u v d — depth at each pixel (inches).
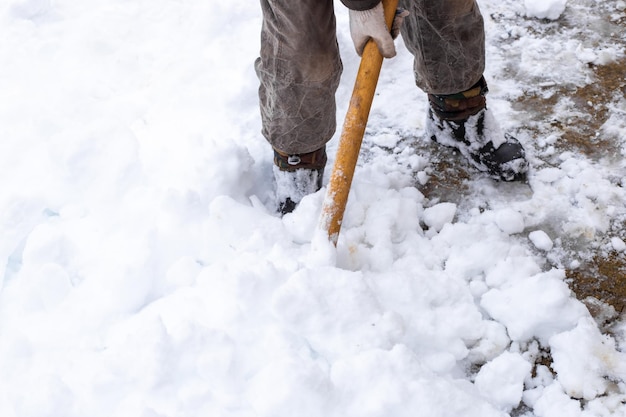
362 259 72.4
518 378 64.4
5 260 76.5
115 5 109.1
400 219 77.0
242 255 70.1
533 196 80.9
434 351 66.4
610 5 103.4
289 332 64.7
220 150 80.0
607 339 67.6
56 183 82.0
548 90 92.8
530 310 67.9
